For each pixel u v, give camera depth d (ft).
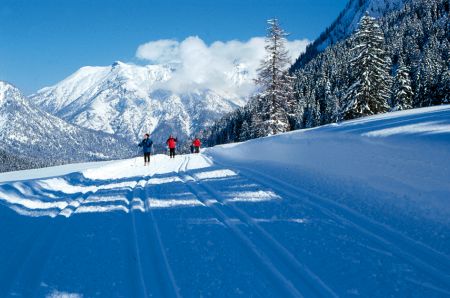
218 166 52.03
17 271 16.30
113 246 18.94
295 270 15.17
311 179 31.89
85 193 36.09
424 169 22.79
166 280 14.87
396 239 17.63
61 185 40.45
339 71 347.77
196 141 117.39
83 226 22.86
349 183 27.84
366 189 25.53
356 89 114.11
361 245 17.26
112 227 22.34
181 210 25.63
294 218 21.74
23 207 28.50
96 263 16.87
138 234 20.67
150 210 26.25
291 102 123.44
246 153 61.46
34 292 14.38
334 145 34.45
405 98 138.41
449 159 21.25
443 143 22.94
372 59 111.65
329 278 14.38
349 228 19.52
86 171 51.29
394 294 13.08
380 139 29.07
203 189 33.09
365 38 113.60
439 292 13.08
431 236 17.37
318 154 36.99
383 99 112.88
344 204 23.61
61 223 23.88
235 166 49.55
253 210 24.03
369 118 51.72
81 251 18.42
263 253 16.97
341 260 15.80
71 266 16.63
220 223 21.84
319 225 20.26
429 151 23.21
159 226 22.00
